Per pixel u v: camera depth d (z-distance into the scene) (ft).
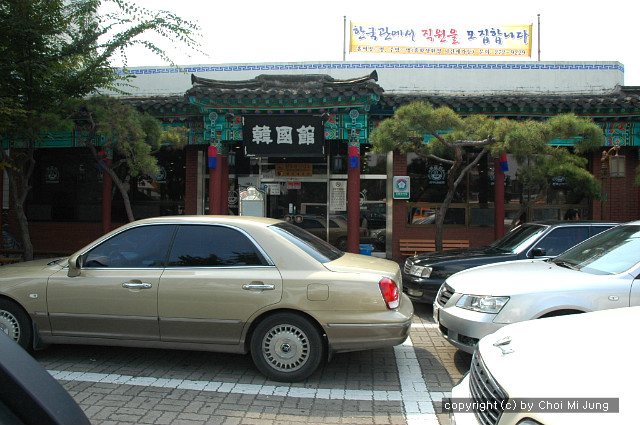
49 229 40.47
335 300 13.69
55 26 26.50
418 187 38.45
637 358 7.35
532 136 24.53
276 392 13.42
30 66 25.59
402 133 25.82
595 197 30.37
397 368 15.64
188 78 41.83
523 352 8.29
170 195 40.01
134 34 27.25
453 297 15.69
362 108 32.91
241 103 33.14
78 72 28.55
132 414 11.87
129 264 14.97
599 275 14.42
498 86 40.22
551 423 6.29
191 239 14.98
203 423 11.45
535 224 24.11
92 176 40.60
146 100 36.40
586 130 25.32
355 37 47.01
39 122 25.90
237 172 39.11
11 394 4.29
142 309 14.32
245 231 14.83
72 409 4.60
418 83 40.42
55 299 14.78
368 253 37.35
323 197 38.63
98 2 26.99
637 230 16.17
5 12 25.02
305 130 33.37
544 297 13.73
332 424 11.52
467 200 38.29
